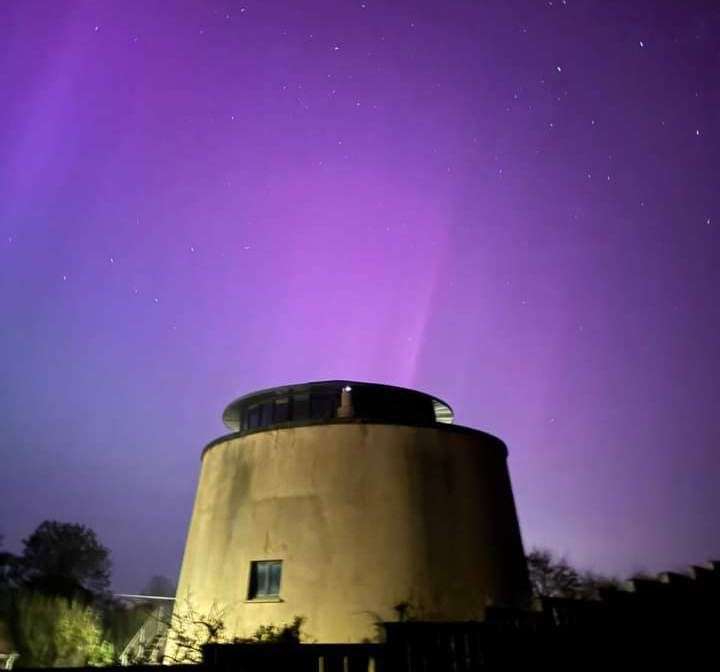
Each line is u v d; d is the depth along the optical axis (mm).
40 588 35094
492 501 15914
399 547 13781
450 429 15938
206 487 16875
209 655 6598
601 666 10633
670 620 12305
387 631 8133
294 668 6969
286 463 15094
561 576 25203
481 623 9258
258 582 14219
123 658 19812
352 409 16344
